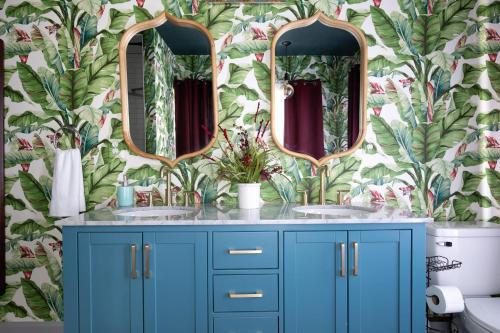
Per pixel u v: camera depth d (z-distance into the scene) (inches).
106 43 79.0
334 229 59.6
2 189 77.9
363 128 79.6
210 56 79.1
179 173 79.5
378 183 80.2
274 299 59.7
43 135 78.8
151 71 79.7
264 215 63.2
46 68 79.0
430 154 79.8
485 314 59.9
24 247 78.9
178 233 59.1
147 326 59.3
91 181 79.3
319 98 79.8
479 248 69.6
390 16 79.7
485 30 76.0
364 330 60.0
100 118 79.0
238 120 79.6
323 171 77.7
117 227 59.0
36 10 78.9
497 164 75.2
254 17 79.0
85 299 59.0
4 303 79.0
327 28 80.0
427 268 70.5
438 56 79.4
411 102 79.9
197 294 59.2
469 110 77.5
